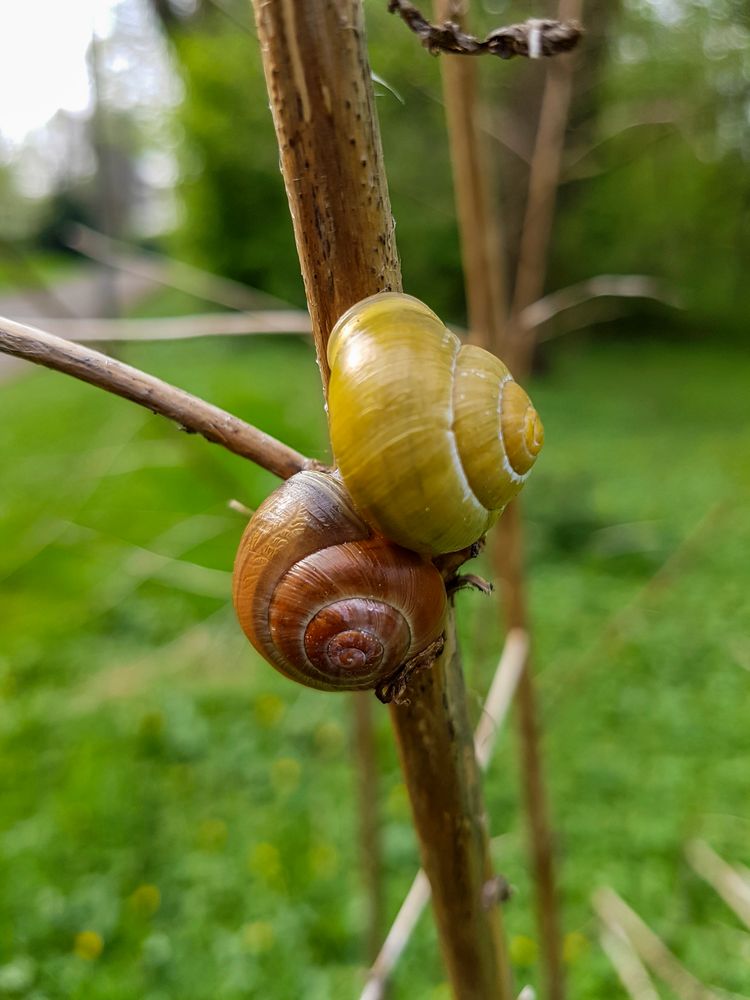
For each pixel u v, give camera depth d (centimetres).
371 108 5
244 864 29
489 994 8
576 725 36
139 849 30
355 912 27
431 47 6
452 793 7
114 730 36
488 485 6
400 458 6
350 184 6
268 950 26
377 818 18
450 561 7
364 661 6
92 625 42
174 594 37
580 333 130
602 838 29
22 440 65
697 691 38
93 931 26
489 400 6
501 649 39
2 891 28
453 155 13
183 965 25
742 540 53
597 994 23
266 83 5
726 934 25
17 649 41
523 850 29
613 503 61
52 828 31
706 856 27
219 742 35
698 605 46
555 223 92
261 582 6
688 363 125
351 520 6
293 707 37
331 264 6
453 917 8
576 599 47
